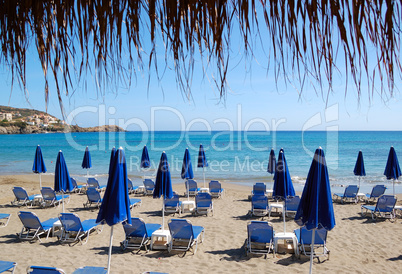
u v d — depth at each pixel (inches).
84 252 279.1
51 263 253.4
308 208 192.2
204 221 384.5
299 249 277.0
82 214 414.0
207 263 256.5
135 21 35.8
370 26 29.6
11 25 41.1
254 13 32.4
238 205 473.1
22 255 271.0
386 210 380.8
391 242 307.1
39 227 306.5
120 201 192.9
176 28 35.0
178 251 283.9
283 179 372.2
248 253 277.6
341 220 389.7
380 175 854.5
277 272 240.4
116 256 270.8
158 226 310.5
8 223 368.8
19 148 1895.9
